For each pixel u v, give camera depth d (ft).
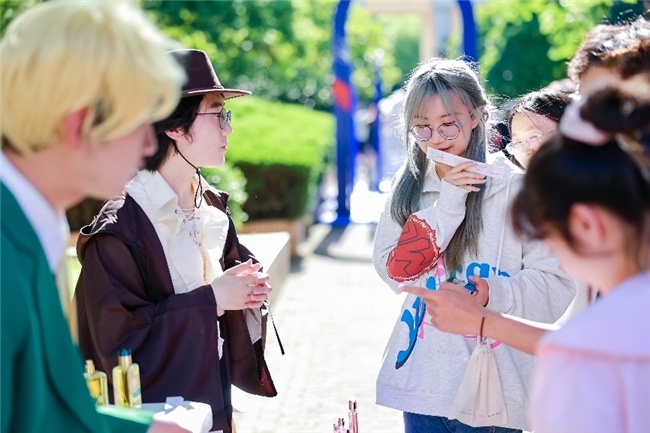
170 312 9.74
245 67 57.77
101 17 5.81
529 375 10.18
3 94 5.78
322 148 52.31
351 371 22.84
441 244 10.04
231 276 10.17
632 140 5.87
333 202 57.88
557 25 34.09
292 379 22.29
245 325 11.07
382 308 29.78
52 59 5.65
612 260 5.99
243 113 47.34
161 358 9.64
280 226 39.83
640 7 30.68
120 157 6.10
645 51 9.02
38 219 6.01
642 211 5.79
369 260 38.86
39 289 5.85
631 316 5.78
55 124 5.79
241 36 55.98
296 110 57.67
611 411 5.74
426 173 10.62
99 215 9.96
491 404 9.90
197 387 9.73
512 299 9.75
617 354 5.71
